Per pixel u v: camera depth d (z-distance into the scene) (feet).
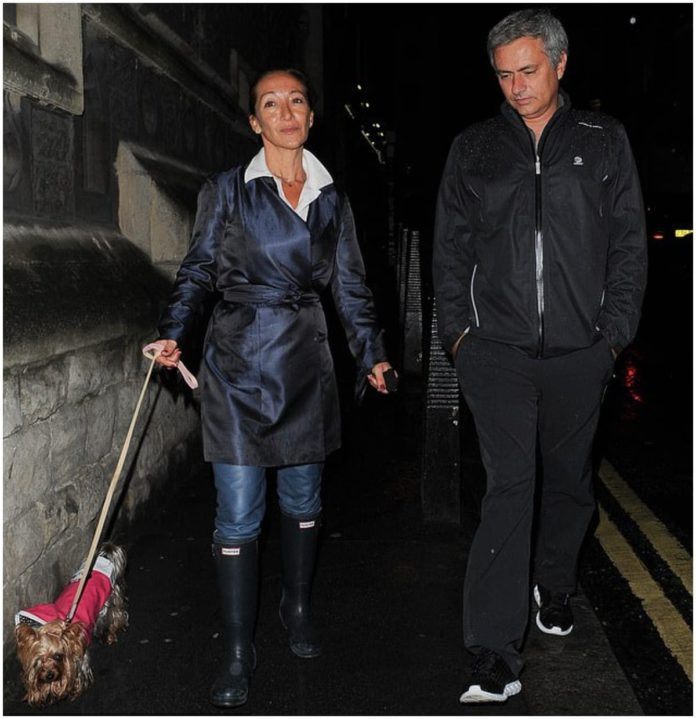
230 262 10.80
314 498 11.53
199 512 17.44
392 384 11.22
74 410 13.41
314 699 10.57
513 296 10.31
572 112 10.45
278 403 10.69
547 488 11.71
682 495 18.93
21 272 12.37
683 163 93.86
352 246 11.35
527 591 10.52
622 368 34.63
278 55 42.22
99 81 16.70
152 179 18.43
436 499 16.52
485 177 10.32
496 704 10.39
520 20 10.03
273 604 13.30
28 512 11.78
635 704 10.47
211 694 10.45
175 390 18.58
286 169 10.80
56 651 9.70
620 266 10.53
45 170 14.24
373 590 13.70
